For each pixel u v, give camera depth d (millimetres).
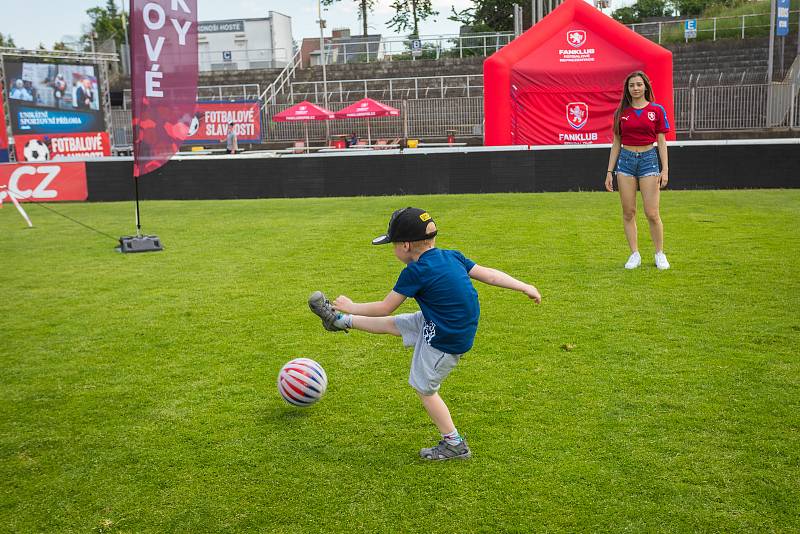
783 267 8172
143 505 3691
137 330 6629
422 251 3871
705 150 15273
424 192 16375
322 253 9891
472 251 9523
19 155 23844
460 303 3738
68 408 4914
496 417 4535
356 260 9359
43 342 6355
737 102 25781
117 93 34469
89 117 26500
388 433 4387
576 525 3385
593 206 13328
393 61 39031
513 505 3561
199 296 7770
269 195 16844
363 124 31750
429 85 35938
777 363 5285
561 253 9297
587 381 5062
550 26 18781
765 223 10977
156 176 17031
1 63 24359
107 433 4512
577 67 18656
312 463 4051
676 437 4195
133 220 13664
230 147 27625
